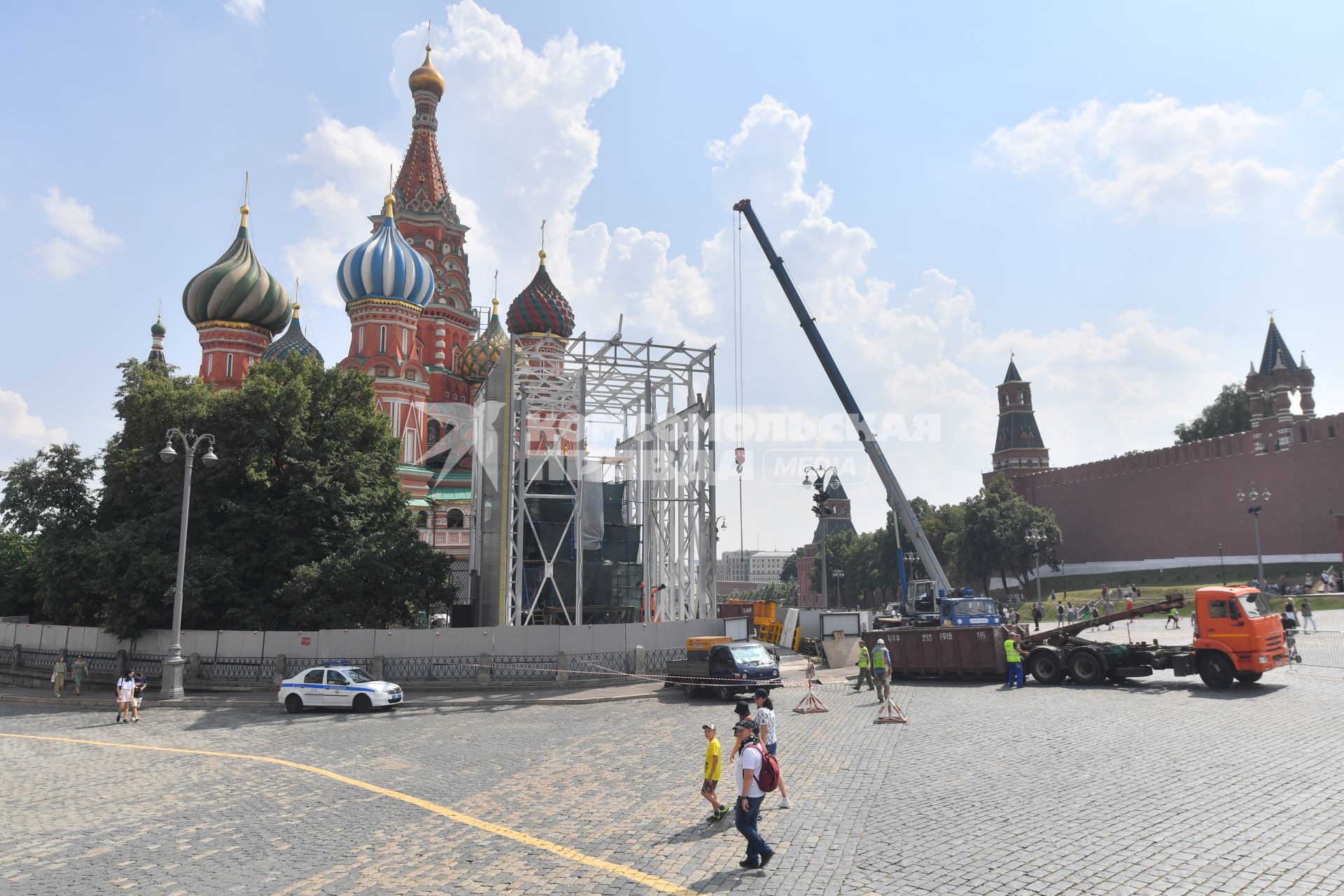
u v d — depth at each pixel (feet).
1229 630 75.15
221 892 31.99
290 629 108.58
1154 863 31.04
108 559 104.58
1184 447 281.74
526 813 41.83
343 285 190.80
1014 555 297.74
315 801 46.16
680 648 107.96
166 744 67.62
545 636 100.48
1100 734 56.75
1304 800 38.86
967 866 31.40
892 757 52.11
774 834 36.42
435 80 240.53
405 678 99.35
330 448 120.88
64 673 104.01
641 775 49.96
